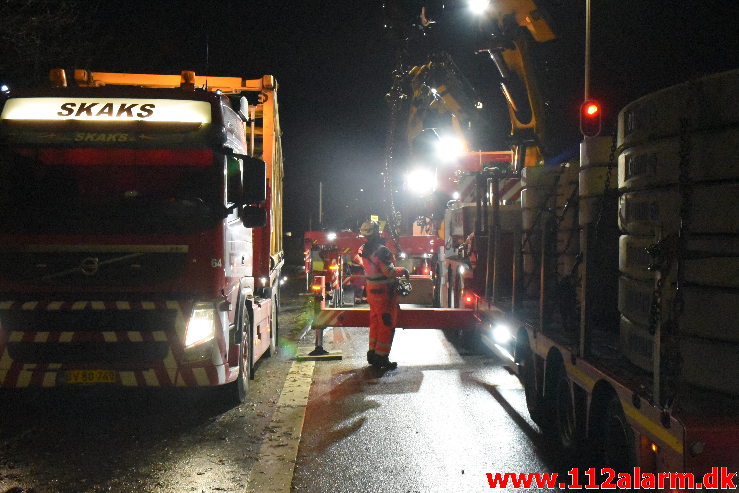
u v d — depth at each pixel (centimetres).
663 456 340
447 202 1560
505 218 1032
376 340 930
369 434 629
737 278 337
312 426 657
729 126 340
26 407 722
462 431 638
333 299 1487
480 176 1040
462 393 791
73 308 636
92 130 664
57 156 656
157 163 660
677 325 340
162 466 541
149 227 648
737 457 312
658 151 398
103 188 654
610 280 601
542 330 616
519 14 1045
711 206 347
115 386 636
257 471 530
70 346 637
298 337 1254
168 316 641
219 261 655
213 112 679
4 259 639
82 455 567
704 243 350
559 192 749
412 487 499
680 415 326
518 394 786
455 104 1541
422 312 995
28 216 643
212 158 662
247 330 795
